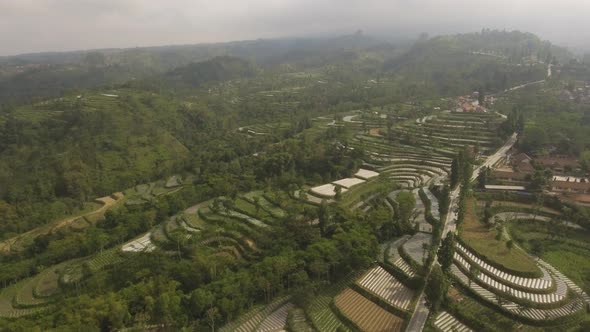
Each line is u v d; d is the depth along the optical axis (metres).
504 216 131.50
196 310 81.88
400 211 126.06
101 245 124.81
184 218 140.25
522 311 83.62
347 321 82.81
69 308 85.06
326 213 115.75
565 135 199.62
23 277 117.31
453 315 84.44
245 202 149.12
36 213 159.88
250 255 109.12
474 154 185.75
